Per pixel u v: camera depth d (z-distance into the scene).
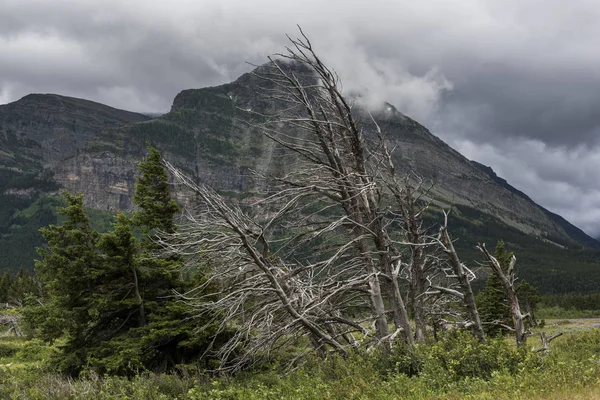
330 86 16.58
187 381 16.38
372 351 14.91
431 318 17.95
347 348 16.31
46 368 21.11
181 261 21.31
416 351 13.73
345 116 16.92
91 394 15.12
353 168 17.39
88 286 21.72
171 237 17.34
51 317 21.69
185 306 20.19
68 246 21.77
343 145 17.50
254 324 15.86
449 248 14.66
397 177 17.81
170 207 21.52
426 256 17.69
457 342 13.31
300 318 15.55
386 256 16.83
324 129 17.23
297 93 17.19
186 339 20.16
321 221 16.88
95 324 22.55
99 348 20.83
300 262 17.39
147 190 21.69
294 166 17.55
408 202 17.75
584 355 13.61
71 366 21.03
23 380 19.03
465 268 15.09
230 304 16.05
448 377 11.59
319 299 16.05
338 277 17.31
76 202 22.02
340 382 12.39
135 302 21.25
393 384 11.44
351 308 18.86
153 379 16.61
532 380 9.95
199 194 14.95
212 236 15.73
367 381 12.03
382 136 17.89
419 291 17.62
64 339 33.75
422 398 9.98
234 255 15.92
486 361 12.12
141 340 19.59
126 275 22.00
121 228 21.30
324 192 17.22
